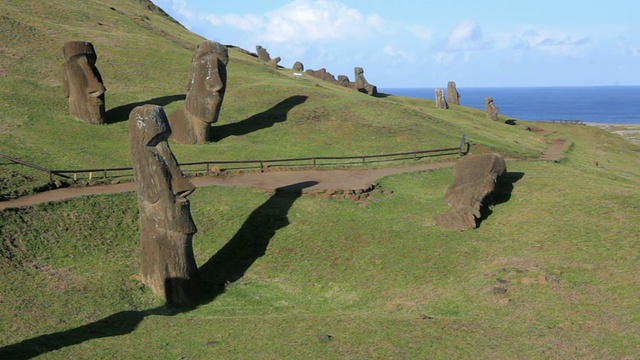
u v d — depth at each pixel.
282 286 24.45
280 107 49.78
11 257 23.72
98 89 42.22
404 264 24.81
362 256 25.84
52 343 18.36
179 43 67.81
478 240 26.42
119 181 32.88
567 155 48.06
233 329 19.55
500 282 21.69
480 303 20.41
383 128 45.84
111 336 19.16
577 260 22.61
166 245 22.86
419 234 27.56
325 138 43.88
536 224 27.05
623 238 23.70
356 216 30.02
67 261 24.56
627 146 64.94
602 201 28.27
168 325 20.11
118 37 62.28
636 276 20.44
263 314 21.84
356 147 42.34
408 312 20.69
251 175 36.03
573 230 25.52
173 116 42.12
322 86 63.12
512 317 19.06
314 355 17.11
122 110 46.19
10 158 31.83
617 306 18.77
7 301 20.83
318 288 24.16
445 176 36.59
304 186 33.25
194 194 31.72
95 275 23.89
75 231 26.64
